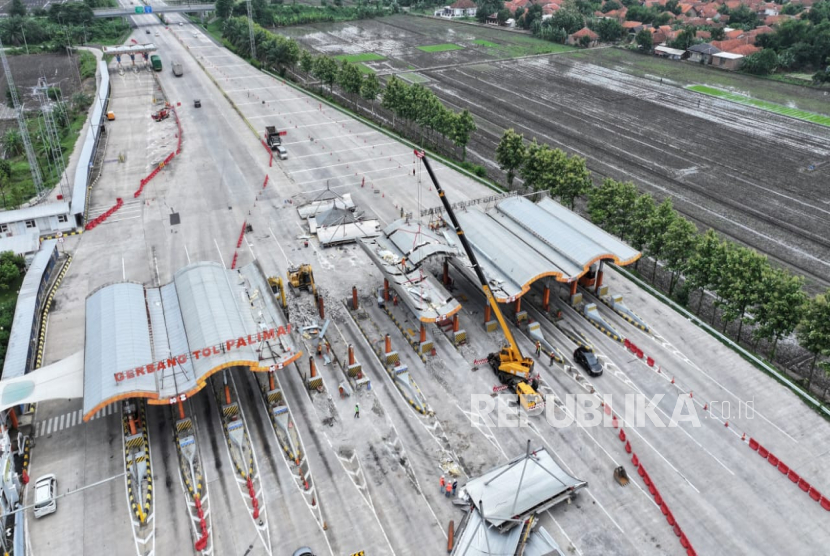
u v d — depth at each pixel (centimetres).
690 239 6844
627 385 5819
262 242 8312
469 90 15438
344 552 4269
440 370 6016
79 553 4256
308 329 6569
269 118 13300
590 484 4788
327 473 4900
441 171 10606
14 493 4547
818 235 8562
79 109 13988
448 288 7350
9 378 5381
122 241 8319
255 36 18538
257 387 5841
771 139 12131
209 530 4425
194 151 11450
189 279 6231
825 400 5775
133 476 4847
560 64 18150
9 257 7544
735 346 6303
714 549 4275
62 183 10206
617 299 6988
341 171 10581
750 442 5138
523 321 6681
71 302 7019
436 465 4972
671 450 5088
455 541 4269
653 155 11381
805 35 16888
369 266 7800
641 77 16662
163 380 5088
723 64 17375
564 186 8538
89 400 4816
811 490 4672
